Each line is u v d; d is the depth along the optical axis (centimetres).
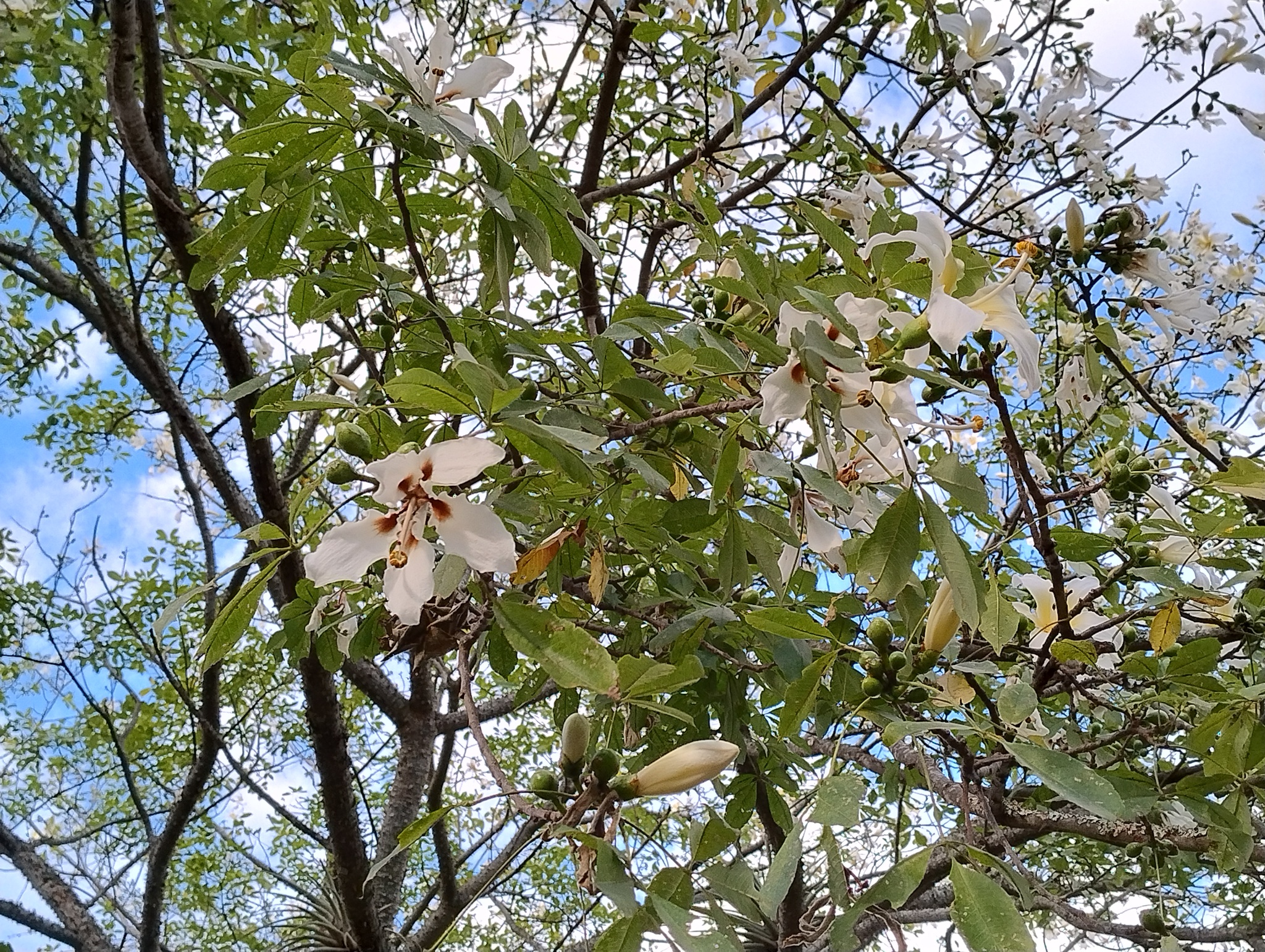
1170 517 89
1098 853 178
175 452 220
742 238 91
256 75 71
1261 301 149
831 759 63
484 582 67
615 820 62
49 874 224
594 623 103
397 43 76
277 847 343
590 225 170
